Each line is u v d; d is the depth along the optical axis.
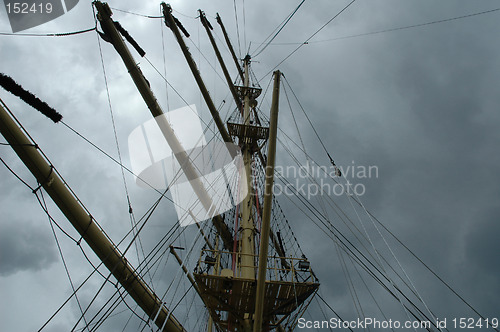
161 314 9.75
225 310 8.38
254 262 8.84
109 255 8.30
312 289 7.80
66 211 7.78
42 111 6.63
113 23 10.84
